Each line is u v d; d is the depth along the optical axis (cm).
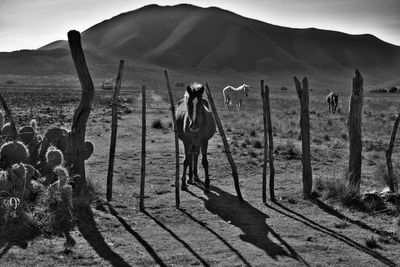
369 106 3962
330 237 744
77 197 829
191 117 898
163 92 5362
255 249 685
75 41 815
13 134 945
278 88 13025
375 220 834
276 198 962
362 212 877
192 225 786
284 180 1114
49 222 714
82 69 831
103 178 1063
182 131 1009
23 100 3328
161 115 2645
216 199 941
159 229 758
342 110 3466
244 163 1290
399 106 3800
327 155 1440
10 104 2923
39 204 780
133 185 1030
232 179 1125
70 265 596
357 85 965
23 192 755
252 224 797
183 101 1069
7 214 702
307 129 953
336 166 1292
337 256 667
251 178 1137
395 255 678
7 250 618
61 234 694
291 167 1269
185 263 627
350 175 985
